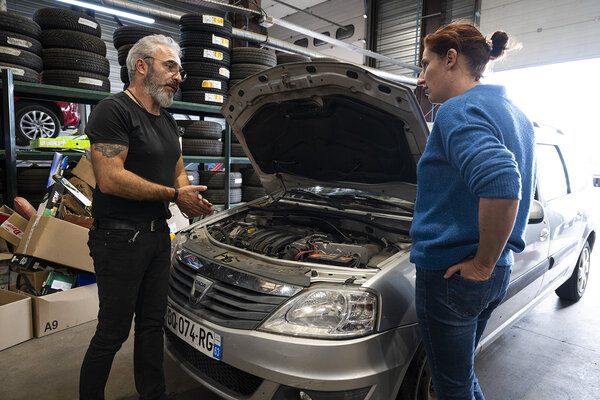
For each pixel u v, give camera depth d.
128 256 1.50
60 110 5.70
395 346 1.36
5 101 2.97
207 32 4.11
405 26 9.69
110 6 4.93
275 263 1.60
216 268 1.60
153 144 1.53
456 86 1.13
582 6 7.12
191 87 4.18
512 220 0.90
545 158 2.65
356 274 1.45
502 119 1.00
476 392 1.30
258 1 6.67
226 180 4.54
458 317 1.08
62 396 1.85
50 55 3.29
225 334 1.38
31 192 3.33
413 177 1.92
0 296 2.44
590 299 3.40
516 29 7.94
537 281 2.37
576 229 2.85
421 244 1.10
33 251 2.41
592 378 2.18
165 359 2.21
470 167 0.92
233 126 2.25
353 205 2.18
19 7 6.61
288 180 2.51
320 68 1.66
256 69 4.44
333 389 1.24
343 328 1.30
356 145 1.98
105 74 3.59
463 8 8.63
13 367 2.06
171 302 1.67
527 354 2.42
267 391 1.29
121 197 1.47
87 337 2.39
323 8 11.68
